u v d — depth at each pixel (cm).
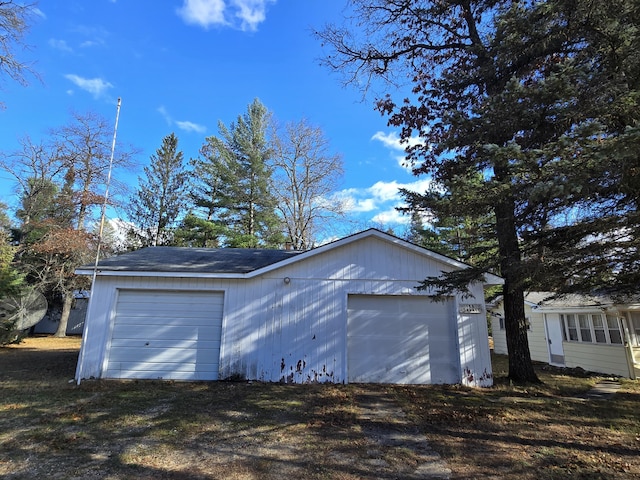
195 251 1179
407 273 938
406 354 912
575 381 1008
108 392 743
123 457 423
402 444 479
